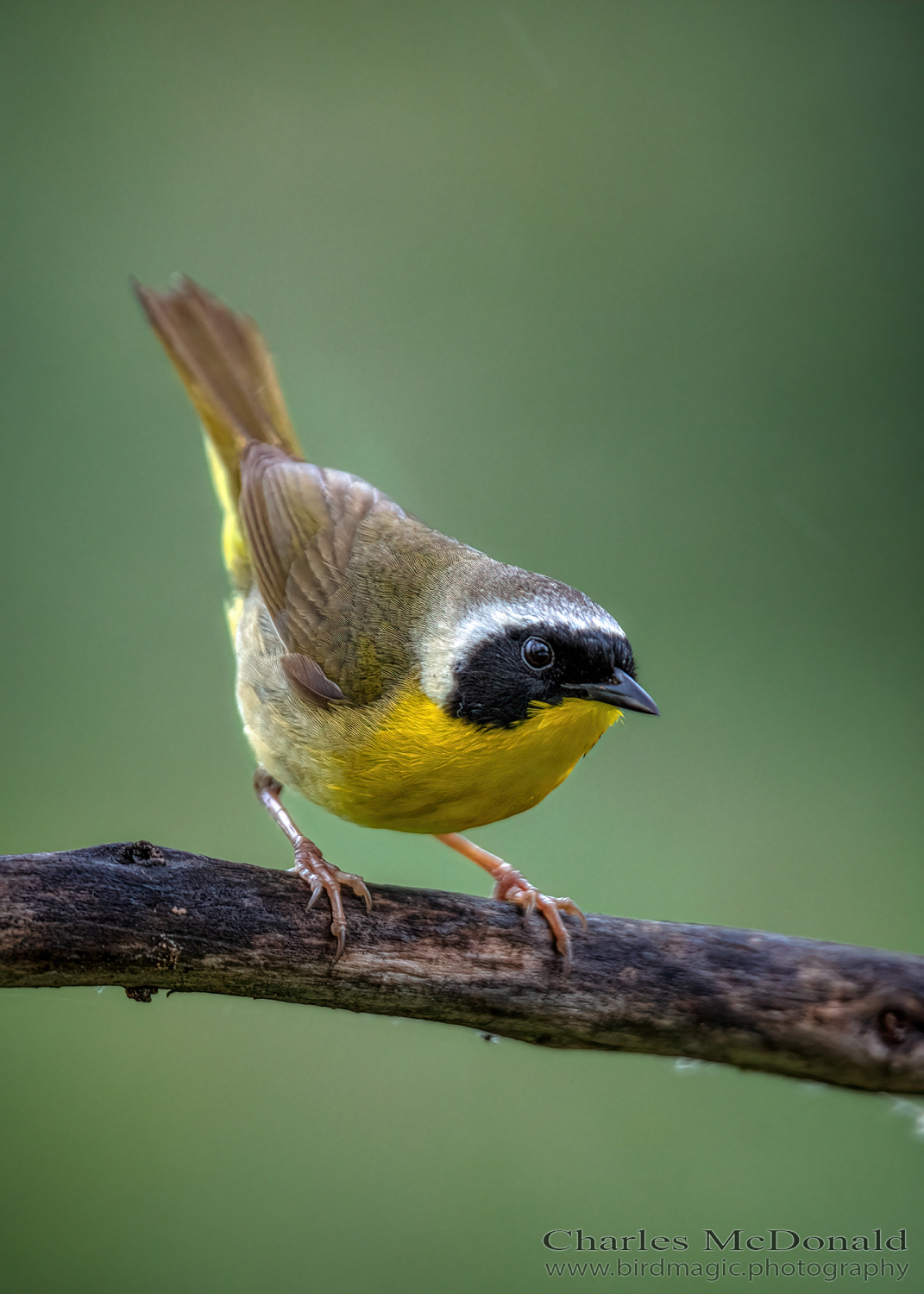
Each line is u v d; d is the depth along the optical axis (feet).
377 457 38.42
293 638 25.38
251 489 28.86
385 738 23.21
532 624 22.67
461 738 22.81
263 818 34.30
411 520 28.27
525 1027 21.07
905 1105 21.77
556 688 22.67
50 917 18.58
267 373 32.07
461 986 20.67
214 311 32.04
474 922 20.92
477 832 33.63
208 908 19.63
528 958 20.80
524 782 23.45
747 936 21.03
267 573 27.22
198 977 19.65
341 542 26.71
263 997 20.22
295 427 38.06
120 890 19.11
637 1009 20.81
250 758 35.24
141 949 19.07
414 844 32.53
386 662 23.93
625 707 22.52
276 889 20.30
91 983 19.08
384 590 25.05
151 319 31.78
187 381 31.55
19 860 18.84
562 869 33.30
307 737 24.45
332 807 25.17
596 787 34.83
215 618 36.60
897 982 20.24
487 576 24.43
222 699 35.81
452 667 22.91
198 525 37.40
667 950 20.93
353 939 20.29
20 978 18.61
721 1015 20.62
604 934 21.08
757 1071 21.03
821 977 20.45
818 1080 20.89
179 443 37.96
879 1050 20.18
